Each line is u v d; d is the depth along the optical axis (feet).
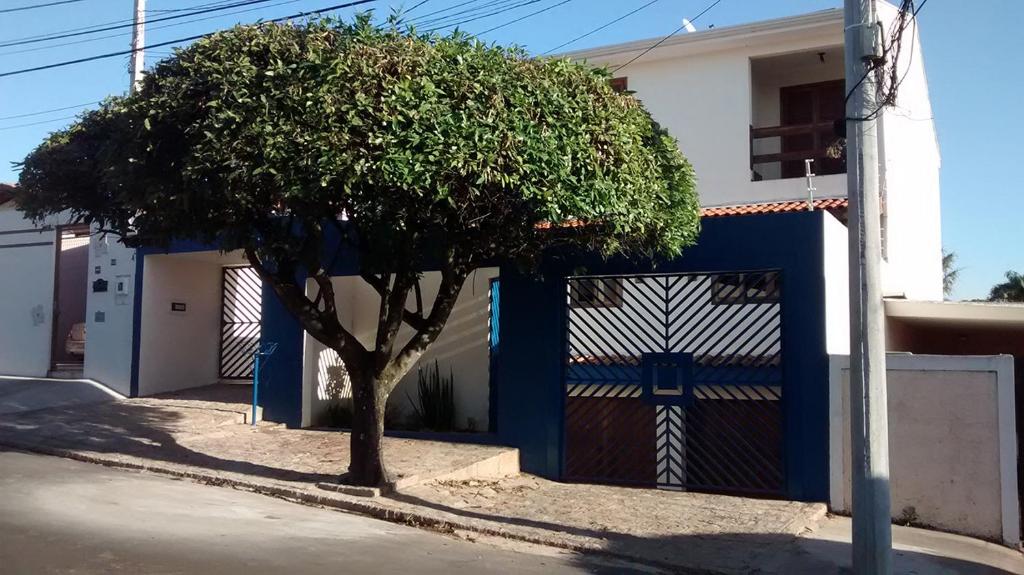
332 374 48.24
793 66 57.16
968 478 32.30
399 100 27.71
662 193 33.60
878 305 24.44
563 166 29.04
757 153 58.03
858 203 24.73
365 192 28.37
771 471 35.96
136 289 51.39
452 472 36.52
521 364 40.86
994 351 60.75
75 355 55.57
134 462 36.04
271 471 35.68
